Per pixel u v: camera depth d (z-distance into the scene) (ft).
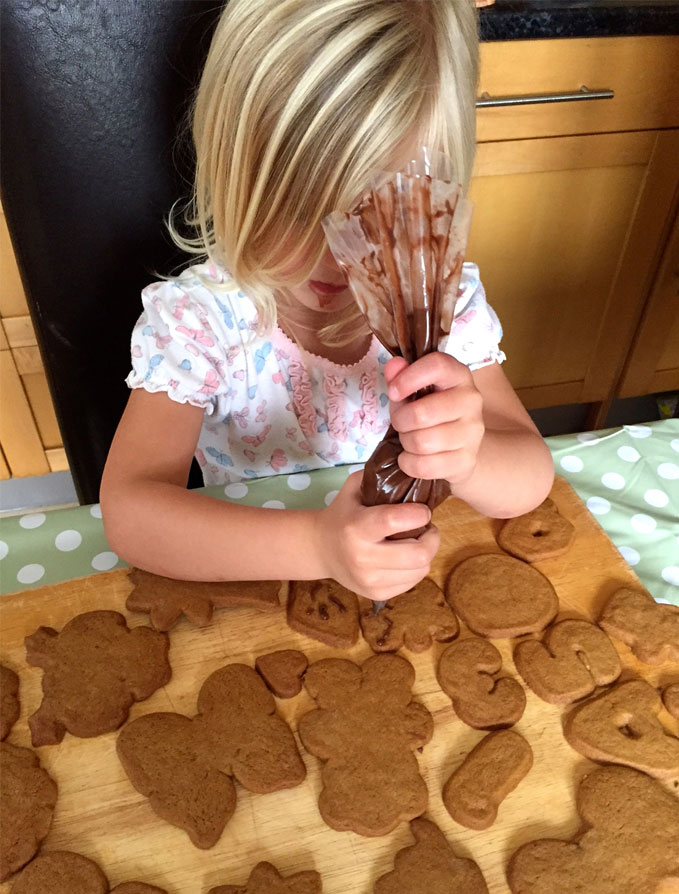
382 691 1.62
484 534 2.00
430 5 1.87
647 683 1.65
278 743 1.52
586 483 2.23
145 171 2.51
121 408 2.98
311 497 2.17
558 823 1.42
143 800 1.43
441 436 1.44
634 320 4.89
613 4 3.69
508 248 4.36
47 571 1.93
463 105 1.98
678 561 2.01
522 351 4.88
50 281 2.65
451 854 1.35
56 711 1.55
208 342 2.38
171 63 2.34
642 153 4.10
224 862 1.34
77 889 1.29
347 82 1.79
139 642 1.68
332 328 2.44
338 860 1.35
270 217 2.01
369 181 1.52
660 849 1.36
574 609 1.81
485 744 1.52
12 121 2.34
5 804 1.40
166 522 1.91
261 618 1.77
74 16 2.22
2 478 4.91
